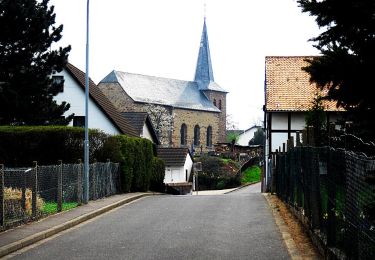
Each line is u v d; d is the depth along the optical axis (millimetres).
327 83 8055
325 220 10203
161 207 20812
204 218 16781
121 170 28906
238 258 10430
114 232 14102
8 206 14484
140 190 32344
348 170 8273
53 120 32156
